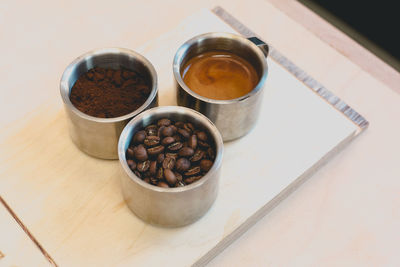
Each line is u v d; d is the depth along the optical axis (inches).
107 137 13.0
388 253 13.6
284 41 18.3
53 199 13.1
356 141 15.6
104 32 18.0
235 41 14.5
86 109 13.3
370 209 14.3
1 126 15.5
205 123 12.6
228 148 14.3
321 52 18.1
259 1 19.4
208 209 13.0
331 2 21.8
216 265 13.1
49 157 13.8
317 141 14.5
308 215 14.1
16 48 17.3
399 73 18.9
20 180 13.4
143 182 11.5
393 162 15.2
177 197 11.5
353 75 17.4
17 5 18.4
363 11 21.5
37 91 16.3
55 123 14.5
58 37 17.7
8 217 12.8
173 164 12.3
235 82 14.4
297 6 20.4
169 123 12.8
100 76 13.9
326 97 15.7
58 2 18.6
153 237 12.6
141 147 12.3
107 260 12.2
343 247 13.6
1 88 16.3
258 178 13.7
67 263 12.1
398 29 20.9
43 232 12.6
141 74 14.1
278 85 15.6
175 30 16.7
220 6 19.1
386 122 16.1
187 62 14.7
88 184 13.4
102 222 12.8
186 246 12.5
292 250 13.5
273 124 14.8
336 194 14.5
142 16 18.5
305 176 14.4
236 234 13.4
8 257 12.2
